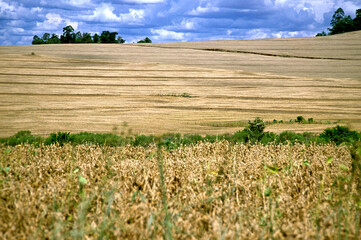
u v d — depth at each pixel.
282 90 57.91
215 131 27.94
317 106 46.28
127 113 39.72
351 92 55.94
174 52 107.31
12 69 71.31
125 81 63.16
